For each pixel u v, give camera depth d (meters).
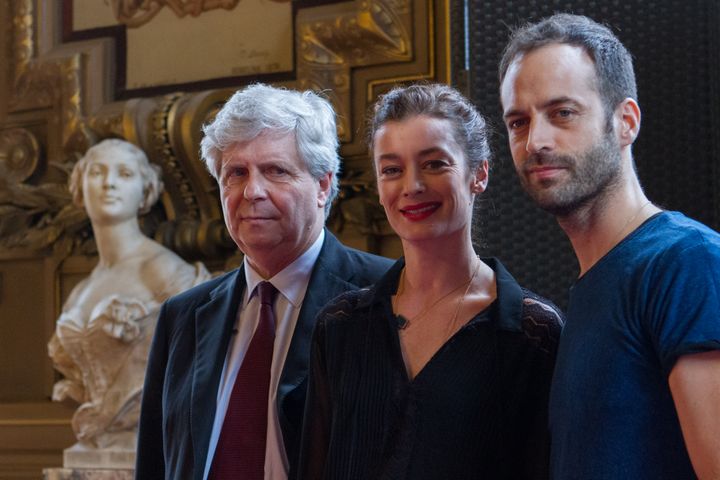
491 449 1.87
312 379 2.08
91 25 4.37
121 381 3.66
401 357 1.93
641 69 2.86
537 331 1.90
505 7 3.00
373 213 3.74
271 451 2.28
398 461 1.87
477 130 2.00
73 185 3.98
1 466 4.30
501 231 2.92
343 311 2.06
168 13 4.22
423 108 1.96
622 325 1.58
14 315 4.40
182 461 2.36
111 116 4.10
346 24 3.78
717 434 1.46
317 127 2.43
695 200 2.81
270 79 3.99
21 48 4.45
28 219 4.35
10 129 4.45
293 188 2.39
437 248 1.96
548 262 2.90
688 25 2.84
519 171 1.72
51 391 4.27
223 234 3.96
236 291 2.51
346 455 1.93
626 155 1.72
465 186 1.97
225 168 2.41
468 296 1.98
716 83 2.79
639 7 2.88
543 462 1.86
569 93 1.67
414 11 3.71
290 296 2.43
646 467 1.54
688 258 1.55
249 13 4.07
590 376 1.59
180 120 3.92
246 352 2.40
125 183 3.85
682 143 2.83
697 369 1.48
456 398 1.87
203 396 2.38
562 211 1.70
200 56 4.15
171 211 4.07
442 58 3.66
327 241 2.52
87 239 4.23
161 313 2.65
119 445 3.65
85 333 3.67
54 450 4.21
